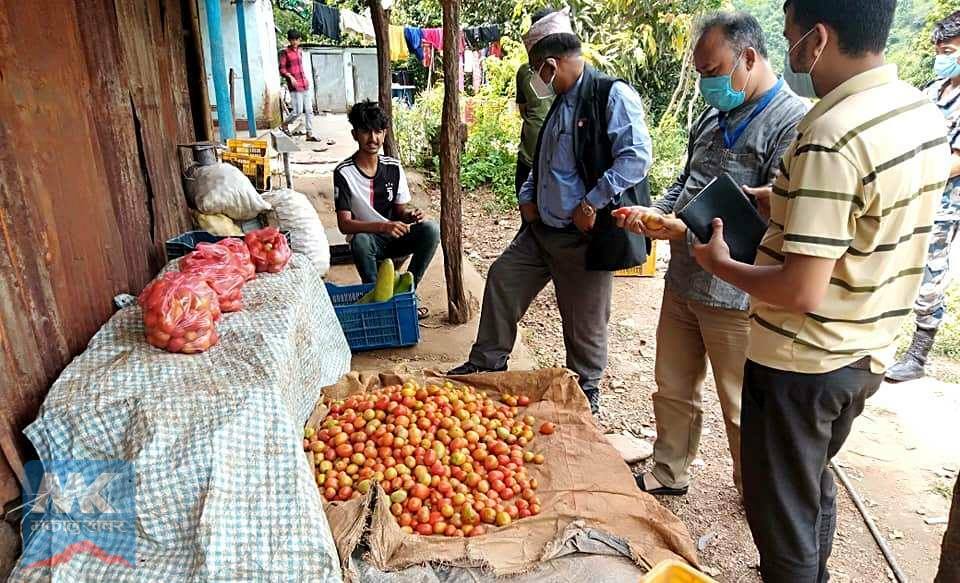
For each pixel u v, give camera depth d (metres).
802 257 1.61
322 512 2.02
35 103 2.40
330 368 3.41
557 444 2.74
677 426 2.98
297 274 3.29
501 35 15.59
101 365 2.26
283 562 1.89
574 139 3.03
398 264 5.02
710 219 2.10
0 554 1.97
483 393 3.14
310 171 9.34
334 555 1.93
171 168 4.07
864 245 1.65
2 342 2.04
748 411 1.96
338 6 20.77
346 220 4.41
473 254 7.03
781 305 1.70
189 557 1.89
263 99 14.15
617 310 5.48
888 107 1.57
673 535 2.20
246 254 3.15
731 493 3.14
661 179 9.25
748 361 1.96
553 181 3.15
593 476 2.53
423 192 9.34
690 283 2.59
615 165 2.91
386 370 4.02
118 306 2.89
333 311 3.66
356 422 2.75
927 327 4.09
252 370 2.25
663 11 11.02
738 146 2.43
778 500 1.93
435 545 2.14
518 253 3.53
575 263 3.25
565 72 3.00
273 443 2.03
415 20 20.55
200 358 2.33
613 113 2.94
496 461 2.58
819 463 1.89
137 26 3.70
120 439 2.01
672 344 2.87
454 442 2.64
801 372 1.80
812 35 1.63
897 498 3.13
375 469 2.50
